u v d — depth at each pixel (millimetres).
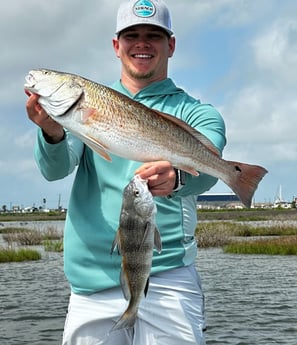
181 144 3781
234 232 47031
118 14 4672
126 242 3770
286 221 68375
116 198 4465
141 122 3709
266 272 21984
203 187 3988
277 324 12250
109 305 4461
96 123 3650
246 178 3910
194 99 4758
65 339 4711
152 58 4633
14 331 12000
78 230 4586
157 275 4461
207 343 10672
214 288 17875
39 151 4121
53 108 3658
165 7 4633
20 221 114000
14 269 24562
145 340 4426
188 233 4574
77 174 4734
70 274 4637
